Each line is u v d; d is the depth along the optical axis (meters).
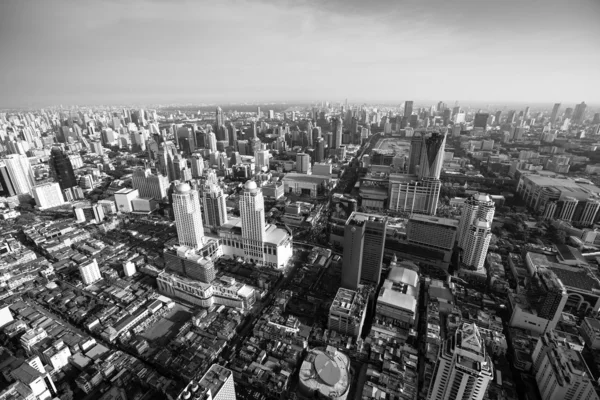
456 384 150.00
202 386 169.75
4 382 197.00
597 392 184.62
